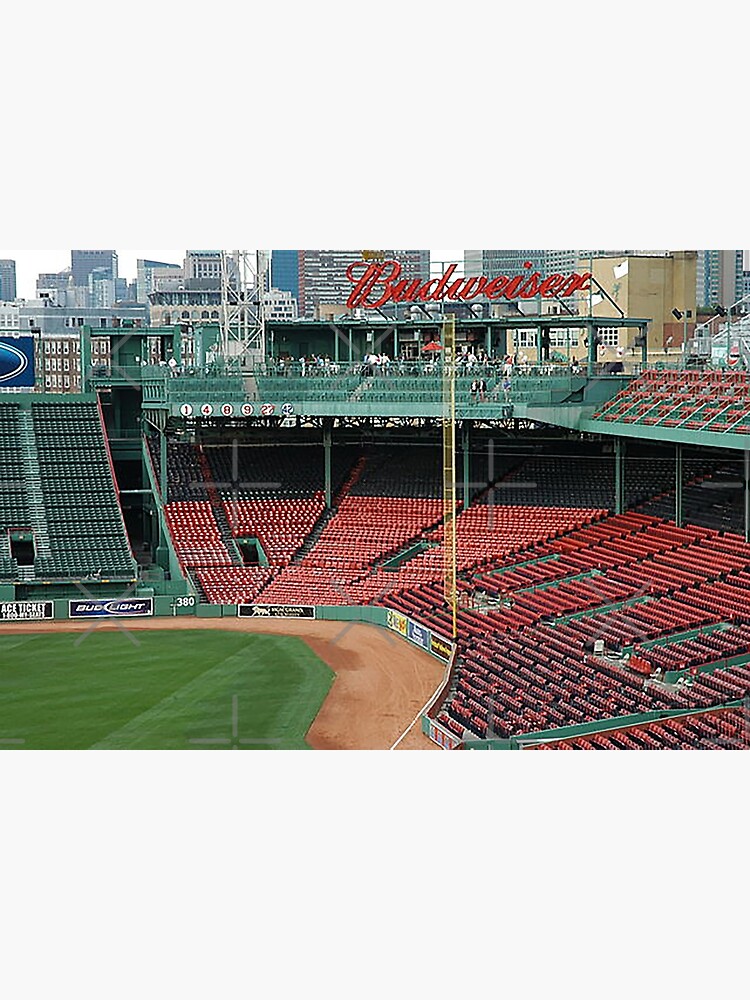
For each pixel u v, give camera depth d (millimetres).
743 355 61594
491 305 70312
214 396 62156
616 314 70500
